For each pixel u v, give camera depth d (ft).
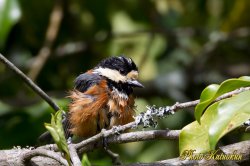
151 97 42.45
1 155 21.62
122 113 27.94
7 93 40.86
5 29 33.04
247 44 44.68
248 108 15.74
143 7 43.09
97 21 41.47
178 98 41.88
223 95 17.49
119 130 19.81
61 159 18.26
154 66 43.62
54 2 39.37
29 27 39.34
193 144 17.38
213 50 43.29
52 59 41.65
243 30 42.68
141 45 44.11
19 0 34.88
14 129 31.65
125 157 38.14
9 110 32.17
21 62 41.04
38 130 31.58
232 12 41.98
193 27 44.11
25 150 22.22
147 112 19.80
